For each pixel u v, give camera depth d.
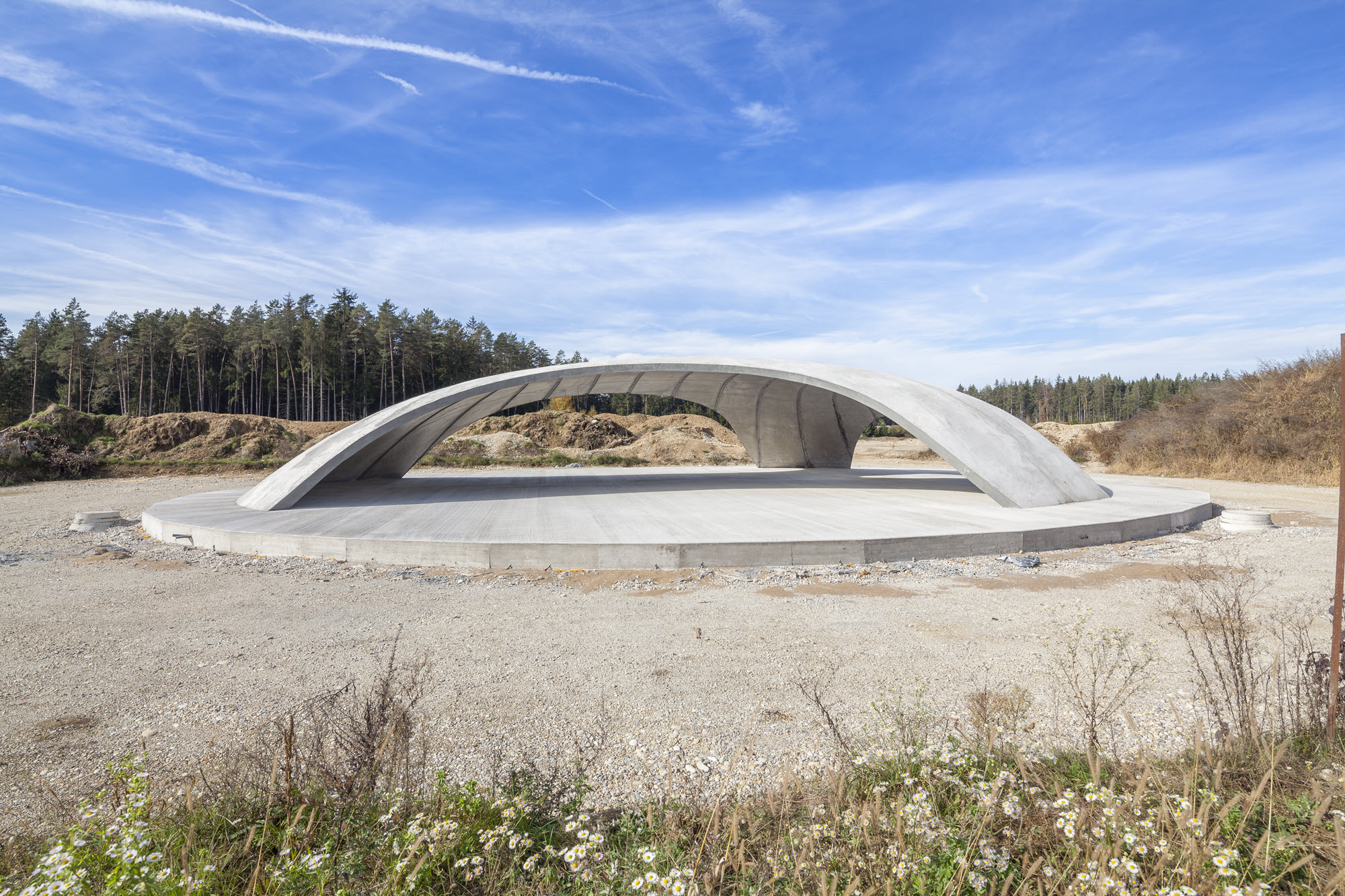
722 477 20.80
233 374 61.88
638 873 2.40
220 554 9.59
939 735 3.72
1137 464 25.16
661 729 3.96
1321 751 3.22
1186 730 3.75
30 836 2.86
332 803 2.81
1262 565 8.34
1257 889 2.01
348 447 12.87
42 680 4.80
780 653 5.25
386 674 4.85
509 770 3.45
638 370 15.90
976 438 12.70
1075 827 2.37
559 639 5.67
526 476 22.41
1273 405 21.59
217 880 2.34
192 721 4.11
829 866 2.39
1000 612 6.32
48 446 25.27
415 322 65.00
